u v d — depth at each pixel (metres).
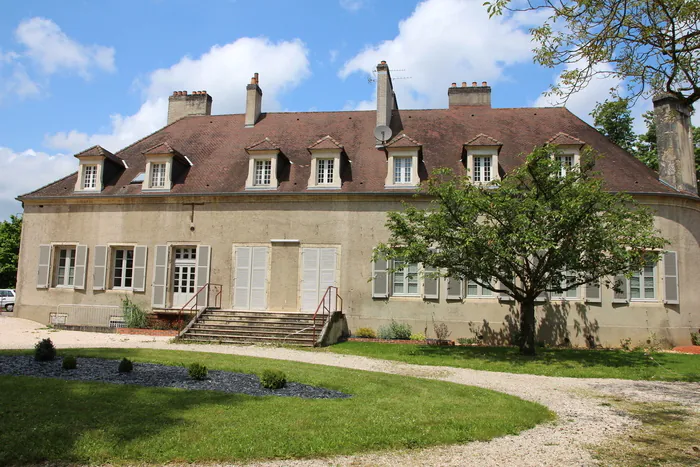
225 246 19.67
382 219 18.94
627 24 8.20
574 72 8.85
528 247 12.95
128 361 9.62
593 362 13.21
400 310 18.48
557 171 14.04
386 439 6.05
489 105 23.52
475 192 14.20
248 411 6.95
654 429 6.98
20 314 20.81
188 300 19.88
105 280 20.25
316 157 19.53
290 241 19.27
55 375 8.98
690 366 12.73
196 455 5.34
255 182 19.83
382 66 21.59
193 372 9.18
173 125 24.64
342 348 15.26
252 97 23.80
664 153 18.55
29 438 5.55
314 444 5.76
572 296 17.84
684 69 8.69
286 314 17.75
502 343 17.78
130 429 5.94
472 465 5.39
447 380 10.81
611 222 13.24
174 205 20.17
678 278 17.58
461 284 18.25
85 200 20.73
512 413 7.54
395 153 19.12
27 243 21.23
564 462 5.55
